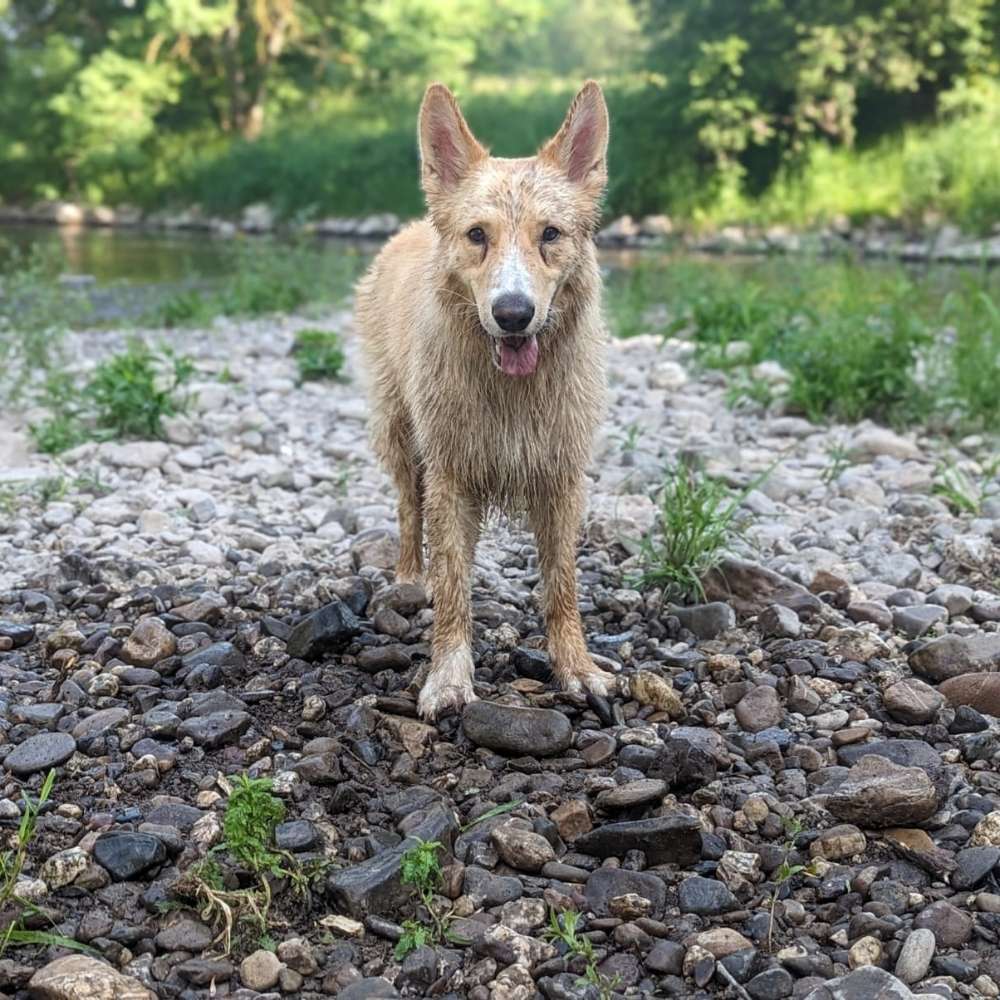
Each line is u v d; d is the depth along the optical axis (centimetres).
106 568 187
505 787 130
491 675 157
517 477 151
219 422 285
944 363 303
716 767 132
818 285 474
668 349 382
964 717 140
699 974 104
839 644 160
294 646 159
